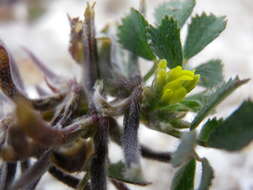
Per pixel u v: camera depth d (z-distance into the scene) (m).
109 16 0.09
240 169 0.07
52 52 0.09
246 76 0.08
